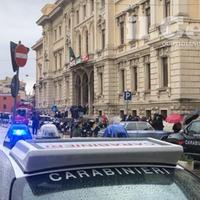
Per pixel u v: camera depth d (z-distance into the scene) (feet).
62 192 10.74
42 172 11.09
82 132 109.29
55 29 268.00
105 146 11.80
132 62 156.04
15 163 11.73
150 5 138.82
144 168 11.79
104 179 11.16
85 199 10.71
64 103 242.78
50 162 11.08
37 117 105.70
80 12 211.82
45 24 283.79
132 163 11.79
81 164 11.35
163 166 12.12
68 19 233.96
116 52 170.09
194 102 120.98
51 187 10.76
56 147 11.58
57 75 262.06
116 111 169.27
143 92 146.72
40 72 309.42
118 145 12.09
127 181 11.30
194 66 121.08
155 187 11.38
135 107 151.43
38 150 10.95
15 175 11.10
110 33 171.42
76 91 221.46
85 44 205.36
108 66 171.22
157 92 133.69
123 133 68.80
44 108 283.38
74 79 222.28
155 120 97.19
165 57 130.31
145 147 11.82
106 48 171.94
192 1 120.57
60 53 256.32
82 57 201.98
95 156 11.33
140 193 11.11
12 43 28.53
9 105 321.93
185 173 12.25
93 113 191.83
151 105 137.80
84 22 205.05
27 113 133.18
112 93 171.01
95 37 186.29
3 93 338.34
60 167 11.21
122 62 164.35
